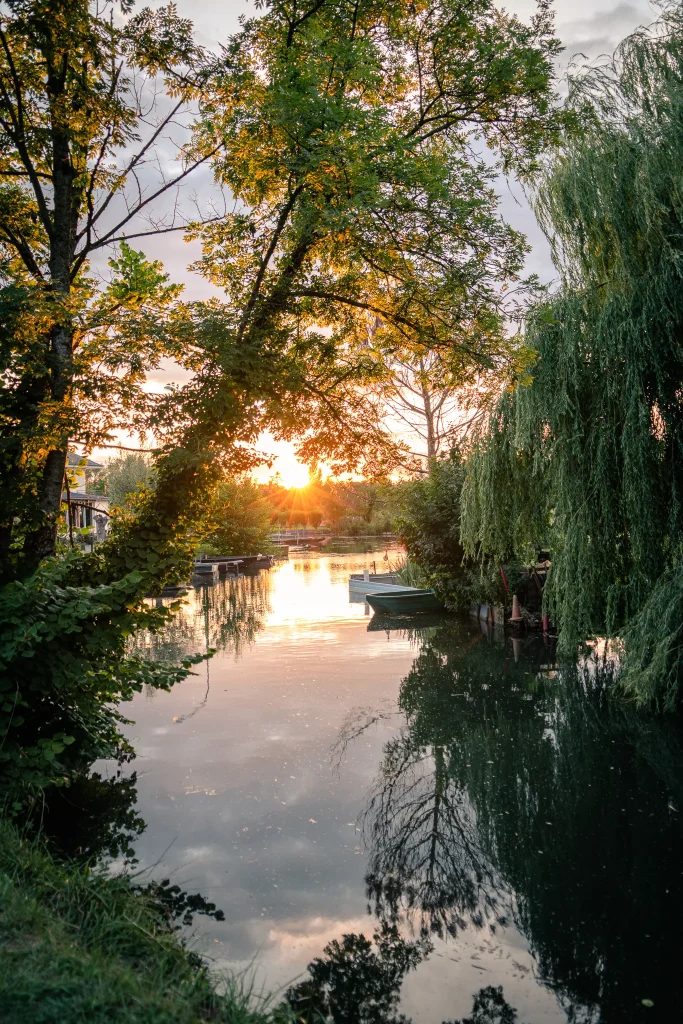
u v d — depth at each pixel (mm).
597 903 5297
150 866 5715
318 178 7250
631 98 9648
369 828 6582
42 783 5883
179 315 7215
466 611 21547
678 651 9688
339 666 13992
